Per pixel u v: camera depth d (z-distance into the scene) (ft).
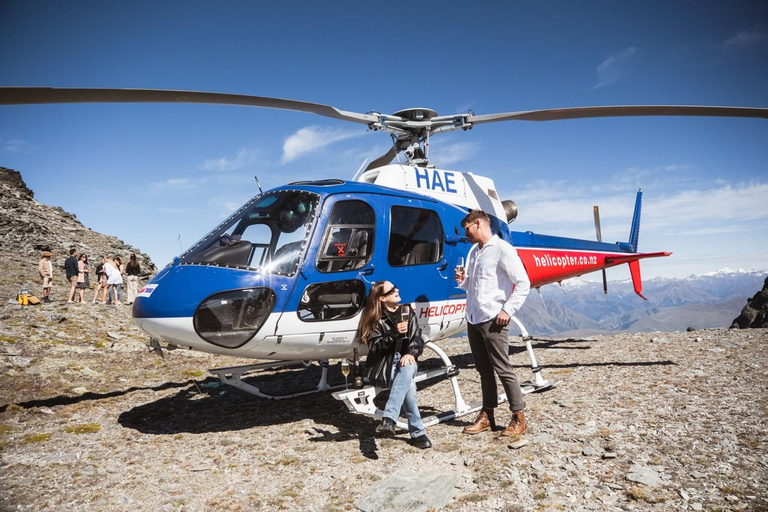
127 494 11.34
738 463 10.84
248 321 14.78
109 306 47.73
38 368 22.65
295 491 11.24
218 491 11.43
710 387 16.98
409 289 17.58
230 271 14.94
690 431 12.96
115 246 123.75
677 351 23.80
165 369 25.49
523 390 18.52
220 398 20.40
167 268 16.08
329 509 10.18
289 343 15.43
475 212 14.66
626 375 19.93
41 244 98.63
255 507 10.54
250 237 15.92
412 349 13.97
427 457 12.92
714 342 25.04
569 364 23.34
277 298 14.88
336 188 16.67
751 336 25.63
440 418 15.79
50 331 30.71
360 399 15.29
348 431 15.71
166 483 11.95
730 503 9.19
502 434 13.80
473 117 20.81
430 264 18.40
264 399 20.10
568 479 10.79
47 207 136.87
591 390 18.13
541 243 25.72
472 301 14.44
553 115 19.75
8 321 31.89
